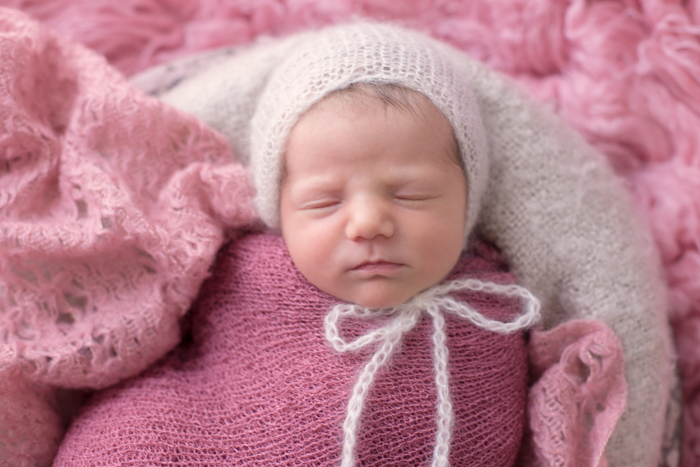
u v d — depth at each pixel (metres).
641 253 1.13
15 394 0.96
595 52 1.31
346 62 0.96
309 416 0.94
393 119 0.92
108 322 1.00
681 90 1.28
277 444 0.94
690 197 1.26
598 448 0.97
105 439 0.95
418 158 0.93
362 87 0.94
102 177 0.99
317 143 0.93
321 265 0.95
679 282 1.26
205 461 0.94
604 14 1.31
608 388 1.01
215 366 1.04
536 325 1.07
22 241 0.95
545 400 0.99
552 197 1.12
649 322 1.09
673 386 1.17
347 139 0.92
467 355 0.99
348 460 0.88
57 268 1.00
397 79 0.95
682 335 1.26
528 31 1.34
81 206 1.02
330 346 0.98
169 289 1.03
